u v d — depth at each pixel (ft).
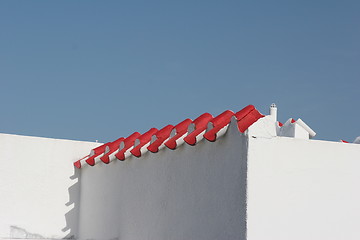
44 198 45.91
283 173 27.81
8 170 45.11
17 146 45.60
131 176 39.88
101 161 44.45
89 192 45.75
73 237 46.42
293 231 27.61
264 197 27.32
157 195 36.17
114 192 42.11
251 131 27.53
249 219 27.02
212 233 29.78
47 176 46.21
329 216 28.40
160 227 35.40
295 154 28.17
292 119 35.04
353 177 29.17
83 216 46.16
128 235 39.37
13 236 44.60
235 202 27.96
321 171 28.58
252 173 27.27
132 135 41.93
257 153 27.45
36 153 46.09
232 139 28.73
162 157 36.01
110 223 42.14
